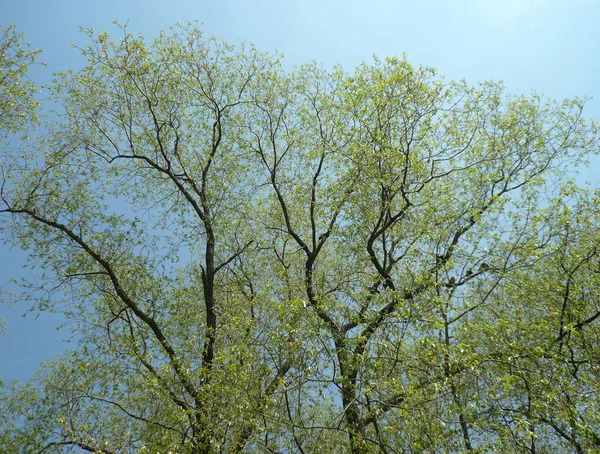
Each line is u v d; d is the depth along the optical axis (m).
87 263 15.14
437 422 8.68
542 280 12.55
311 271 13.84
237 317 11.09
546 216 13.71
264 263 15.86
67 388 12.02
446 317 11.24
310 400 9.77
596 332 12.41
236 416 9.07
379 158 13.02
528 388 10.05
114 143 15.56
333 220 14.55
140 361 12.31
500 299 12.79
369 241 13.21
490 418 9.78
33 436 11.80
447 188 13.76
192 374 11.04
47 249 14.95
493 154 14.94
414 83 13.63
